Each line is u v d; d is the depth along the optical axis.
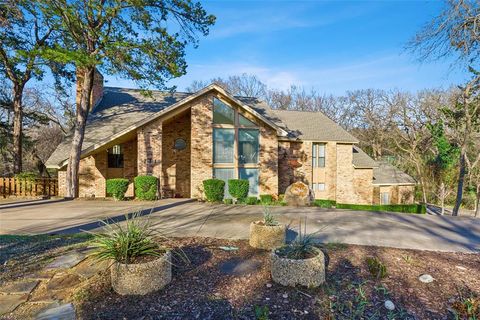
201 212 8.62
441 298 3.28
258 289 3.40
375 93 32.50
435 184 19.52
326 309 2.99
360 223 7.21
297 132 17.19
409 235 6.07
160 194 12.73
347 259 4.37
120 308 2.98
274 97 43.03
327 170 17.67
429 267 4.14
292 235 5.86
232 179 13.22
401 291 3.40
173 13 11.86
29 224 6.73
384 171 21.67
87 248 4.73
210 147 13.79
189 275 3.75
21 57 11.14
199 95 13.55
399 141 28.23
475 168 17.56
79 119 12.56
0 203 10.48
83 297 3.20
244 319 2.81
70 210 8.83
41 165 21.50
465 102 14.95
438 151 20.27
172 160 15.42
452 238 5.91
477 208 16.42
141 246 3.60
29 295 3.27
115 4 10.94
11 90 17.84
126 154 15.26
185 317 2.83
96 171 14.97
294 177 16.81
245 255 4.50
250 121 14.32
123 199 11.77
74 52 10.33
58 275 3.74
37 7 10.54
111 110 16.36
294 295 3.26
